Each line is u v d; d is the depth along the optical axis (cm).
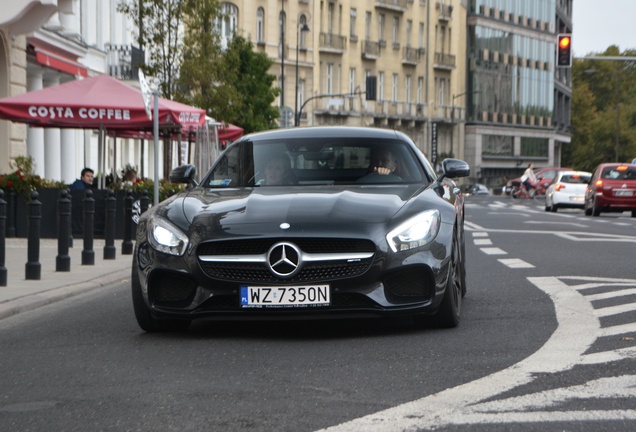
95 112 2278
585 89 15200
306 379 721
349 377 725
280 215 905
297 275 883
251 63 6234
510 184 10094
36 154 3694
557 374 716
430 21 10562
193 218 924
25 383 738
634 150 14975
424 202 948
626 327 920
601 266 1559
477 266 1602
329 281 881
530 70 12500
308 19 8644
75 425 607
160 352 853
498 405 630
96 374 762
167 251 909
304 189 995
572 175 4938
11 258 1838
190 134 3697
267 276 888
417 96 10350
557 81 13688
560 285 1284
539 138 12781
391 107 9819
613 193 4125
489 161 11619
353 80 9388
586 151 14975
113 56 4678
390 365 768
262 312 887
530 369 736
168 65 3847
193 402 657
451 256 926
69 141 4128
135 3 3831
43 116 2277
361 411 623
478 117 11350
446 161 1118
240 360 805
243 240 888
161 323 962
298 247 884
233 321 1029
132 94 2342
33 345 921
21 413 642
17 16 2698
